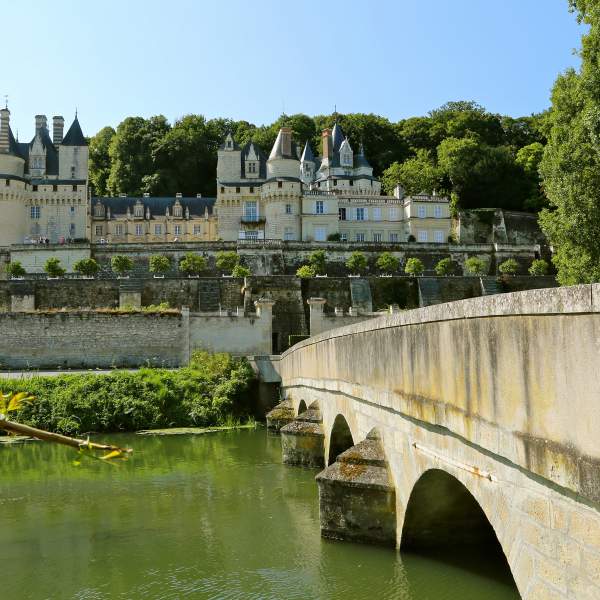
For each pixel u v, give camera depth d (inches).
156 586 544.7
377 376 555.2
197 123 4466.0
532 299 268.8
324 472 577.3
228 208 3329.2
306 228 3243.1
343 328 704.4
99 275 2918.3
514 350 288.4
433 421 403.5
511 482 299.1
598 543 228.5
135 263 2957.7
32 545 663.1
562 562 253.4
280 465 1023.6
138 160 4311.0
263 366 1659.7
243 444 1253.7
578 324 237.1
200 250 2994.6
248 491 857.5
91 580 563.5
